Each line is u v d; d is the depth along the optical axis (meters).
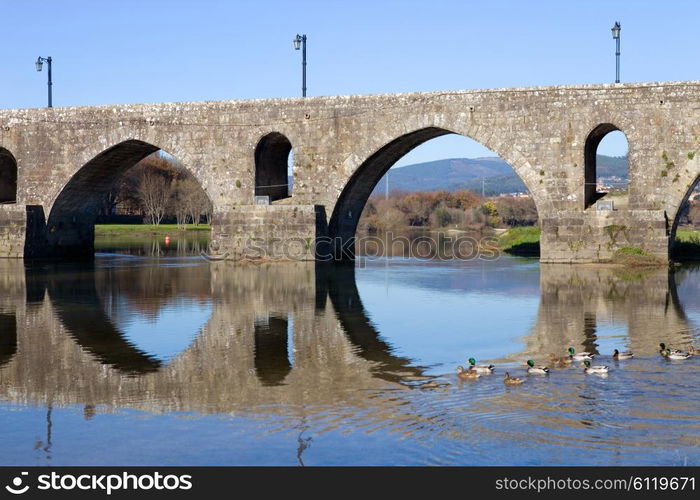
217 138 56.75
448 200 148.25
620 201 51.06
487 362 24.19
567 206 50.50
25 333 29.31
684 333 28.16
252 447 17.22
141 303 36.38
